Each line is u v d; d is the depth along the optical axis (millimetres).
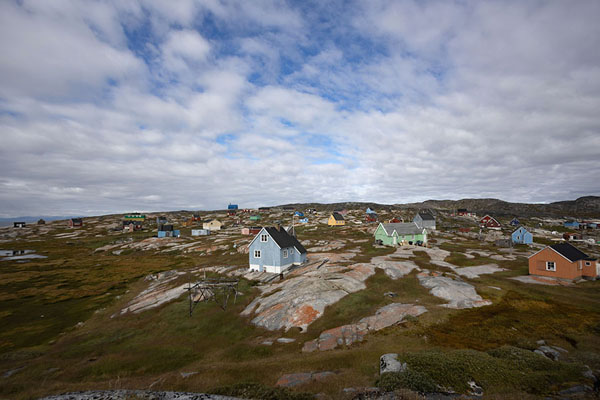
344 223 134625
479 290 35062
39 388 17500
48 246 105875
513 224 137250
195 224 157625
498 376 14297
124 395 15117
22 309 42438
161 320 33625
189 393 14930
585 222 144750
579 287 37781
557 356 17797
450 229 116188
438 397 12672
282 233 56156
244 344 25234
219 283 39406
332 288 35094
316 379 15984
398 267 46219
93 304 44250
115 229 142000
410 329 23406
